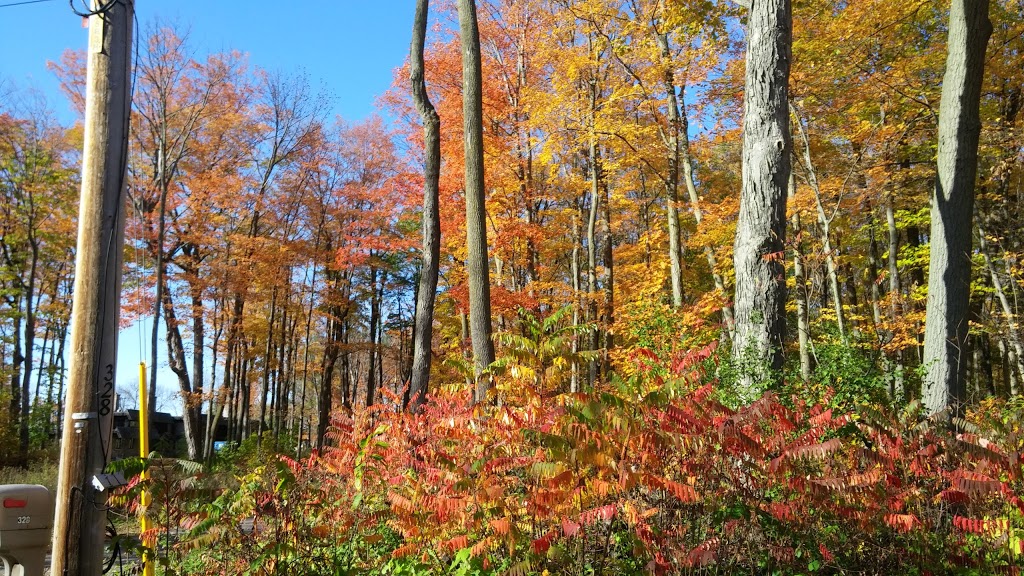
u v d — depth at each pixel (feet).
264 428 92.02
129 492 14.02
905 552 14.55
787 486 13.71
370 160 90.33
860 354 22.67
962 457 14.60
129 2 15.65
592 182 60.59
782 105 25.22
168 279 74.02
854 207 50.39
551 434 12.29
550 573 13.26
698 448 13.03
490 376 17.42
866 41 40.73
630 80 53.06
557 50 55.16
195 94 76.54
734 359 23.27
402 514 14.69
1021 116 46.62
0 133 77.77
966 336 25.08
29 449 72.59
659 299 35.29
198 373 79.92
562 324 55.62
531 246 63.52
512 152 62.03
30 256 86.33
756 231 24.71
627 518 12.70
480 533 13.83
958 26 25.88
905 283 70.49
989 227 52.85
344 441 18.57
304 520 15.78
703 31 46.52
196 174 78.95
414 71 39.45
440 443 15.81
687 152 50.24
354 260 76.54
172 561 16.76
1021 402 29.25
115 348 14.92
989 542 14.84
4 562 16.25
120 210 15.16
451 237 61.87
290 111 84.79
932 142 49.16
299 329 92.63
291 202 85.76
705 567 13.46
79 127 79.77
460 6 35.47
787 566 13.99
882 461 13.87
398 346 121.19
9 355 97.09
